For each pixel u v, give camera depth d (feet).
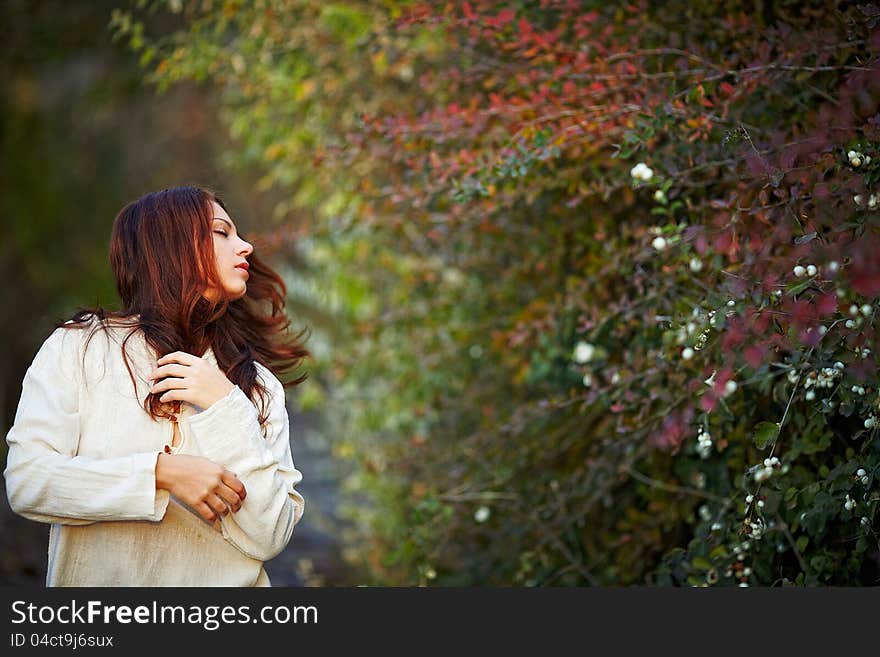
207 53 17.85
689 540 13.42
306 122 19.27
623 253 12.19
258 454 8.45
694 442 12.30
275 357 10.46
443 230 15.94
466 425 17.47
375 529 20.36
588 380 12.41
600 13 13.91
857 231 9.15
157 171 36.29
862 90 10.11
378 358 19.99
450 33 14.64
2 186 36.73
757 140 11.43
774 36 11.24
